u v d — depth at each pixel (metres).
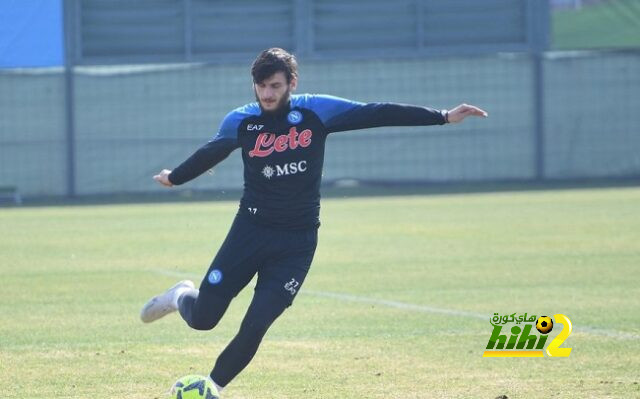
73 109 107.19
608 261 51.16
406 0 113.75
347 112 22.27
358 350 30.61
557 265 49.97
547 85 111.44
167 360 29.41
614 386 25.48
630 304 38.31
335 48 113.94
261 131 22.23
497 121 111.44
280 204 22.27
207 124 109.38
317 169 22.45
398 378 26.81
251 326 21.84
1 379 26.81
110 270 50.53
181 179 22.94
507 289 42.62
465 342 31.73
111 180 108.31
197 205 94.38
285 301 22.33
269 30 113.31
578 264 50.22
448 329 33.94
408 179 111.56
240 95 109.44
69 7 108.69
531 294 41.12
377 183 111.62
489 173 111.94
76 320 36.44
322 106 22.34
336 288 43.66
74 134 107.31
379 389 25.58
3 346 31.53
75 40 109.94
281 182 22.14
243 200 22.70
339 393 25.19
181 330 34.44
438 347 30.98
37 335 33.44
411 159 111.56
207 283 22.50
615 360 28.64
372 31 113.94
